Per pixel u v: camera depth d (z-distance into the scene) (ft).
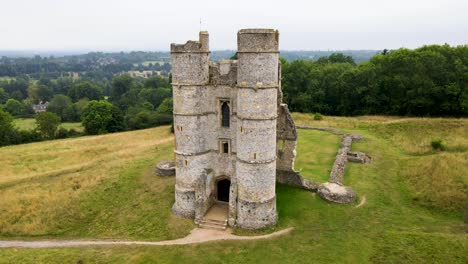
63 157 170.81
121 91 478.59
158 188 113.60
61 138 250.78
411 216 93.04
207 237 85.20
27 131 244.22
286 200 99.60
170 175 122.01
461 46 224.74
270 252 78.33
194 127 91.04
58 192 118.01
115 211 104.88
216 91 91.97
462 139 147.74
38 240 95.04
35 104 481.87
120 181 122.31
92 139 219.82
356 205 97.71
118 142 207.92
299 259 75.51
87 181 124.47
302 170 122.31
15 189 122.01
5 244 92.99
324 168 124.36
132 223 97.40
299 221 90.33
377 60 264.31
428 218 92.07
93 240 92.27
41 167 154.51
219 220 90.74
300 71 290.97
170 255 79.05
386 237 81.76
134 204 106.52
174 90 90.68
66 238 95.45
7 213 107.24
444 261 72.74
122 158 152.76
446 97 204.54
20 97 487.61
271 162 85.40
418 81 213.05
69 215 105.09
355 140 158.20
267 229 87.25
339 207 96.17
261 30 77.41
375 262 73.51
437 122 171.83
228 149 94.94
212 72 91.25
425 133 163.94
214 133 95.04
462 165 112.57
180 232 88.48
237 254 78.33
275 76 81.46
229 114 93.20
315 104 271.28
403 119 196.03
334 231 85.40
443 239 79.15
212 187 98.37
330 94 272.10
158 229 91.76
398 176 118.93
